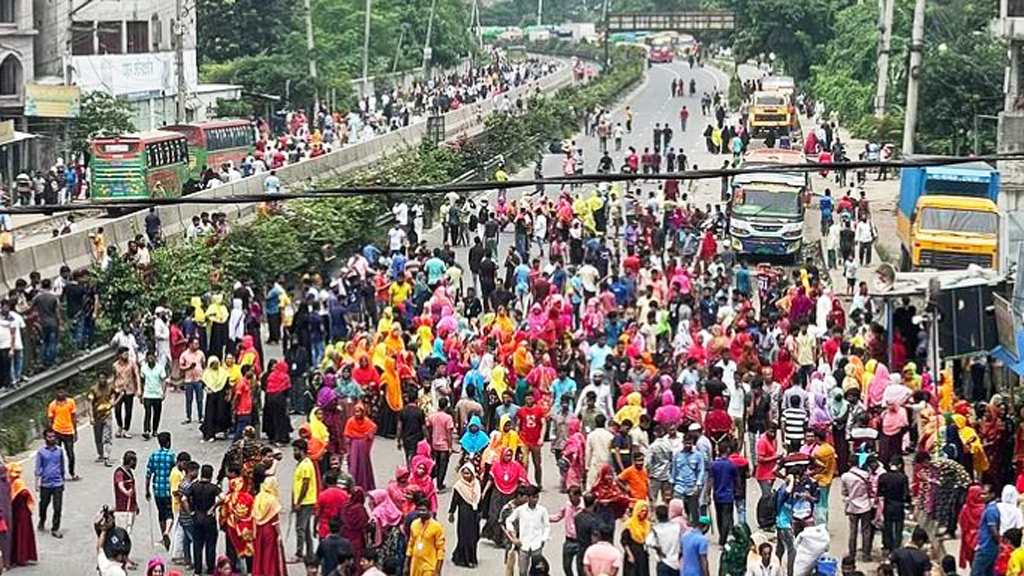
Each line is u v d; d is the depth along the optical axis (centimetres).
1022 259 4638
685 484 3862
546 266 6950
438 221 8969
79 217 8050
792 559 3600
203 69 14688
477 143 10762
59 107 10156
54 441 3991
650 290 5866
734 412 4516
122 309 5625
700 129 14262
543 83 17262
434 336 5372
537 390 4591
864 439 4234
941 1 13138
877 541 4016
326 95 14688
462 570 3766
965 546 3691
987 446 4225
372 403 4816
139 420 5059
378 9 19112
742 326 5169
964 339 4828
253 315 5569
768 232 7875
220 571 3266
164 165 8781
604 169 9762
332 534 3406
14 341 4925
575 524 3484
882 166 2631
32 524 3800
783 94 12688
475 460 3956
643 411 4275
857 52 15562
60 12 11300
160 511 3831
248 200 2417
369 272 6344
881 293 5178
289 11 16638
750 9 17762
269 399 4728
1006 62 10744
